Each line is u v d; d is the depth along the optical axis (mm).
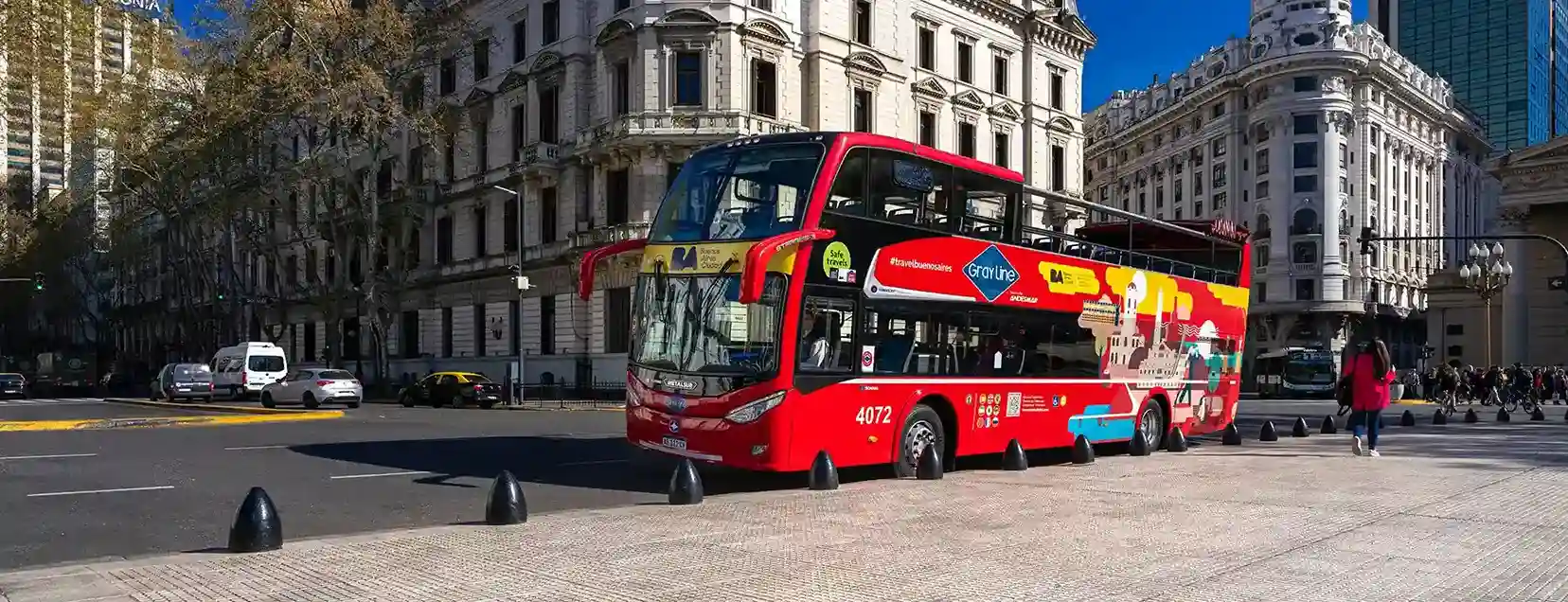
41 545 9391
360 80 45406
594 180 45812
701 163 14289
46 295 82562
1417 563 7965
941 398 14930
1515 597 6883
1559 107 131375
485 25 53281
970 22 51938
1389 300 86938
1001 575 7516
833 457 13258
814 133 13648
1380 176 85062
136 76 50906
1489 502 11359
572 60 46938
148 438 21469
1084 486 12984
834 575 7461
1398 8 127375
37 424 24312
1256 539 9023
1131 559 8094
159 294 87562
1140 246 20969
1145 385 18797
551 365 47844
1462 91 121938
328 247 66062
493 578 7320
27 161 69000
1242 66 86125
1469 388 43594
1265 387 64000
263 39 45250
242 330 74188
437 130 49219
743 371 12859
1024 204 16422
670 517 10320
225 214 58781
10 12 30781
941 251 14820
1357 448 17047
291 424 27016
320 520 10945
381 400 49250
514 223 51594
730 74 42375
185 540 9695
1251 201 84562
